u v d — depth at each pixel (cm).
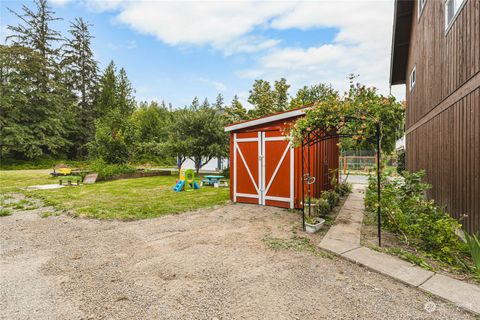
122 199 757
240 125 709
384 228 456
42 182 1193
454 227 371
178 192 905
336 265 316
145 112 3117
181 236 427
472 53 411
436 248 355
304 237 421
